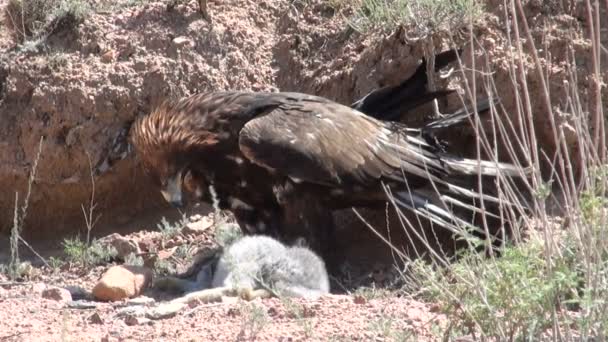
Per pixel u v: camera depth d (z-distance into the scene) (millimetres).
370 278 17094
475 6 18688
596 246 11180
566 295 12031
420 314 13211
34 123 19828
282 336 12578
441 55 18297
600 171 11570
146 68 19984
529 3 18688
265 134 16391
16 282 17234
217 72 20016
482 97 18406
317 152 16469
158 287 16266
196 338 12773
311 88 19812
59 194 20078
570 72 12289
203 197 17688
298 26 20562
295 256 15602
